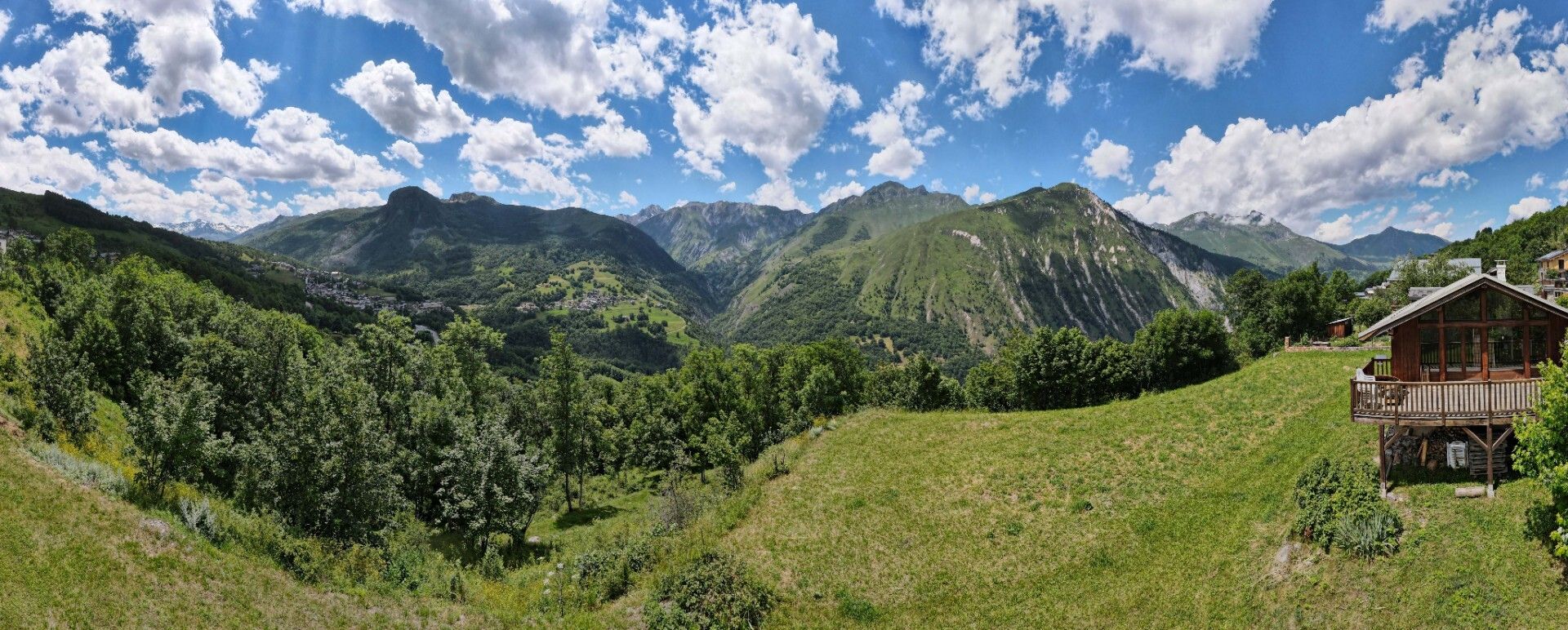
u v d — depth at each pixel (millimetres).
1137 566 26391
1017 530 30453
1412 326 25984
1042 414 46062
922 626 25188
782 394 82562
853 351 90625
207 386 37938
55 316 61375
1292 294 84875
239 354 51219
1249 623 20859
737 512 34875
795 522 33531
